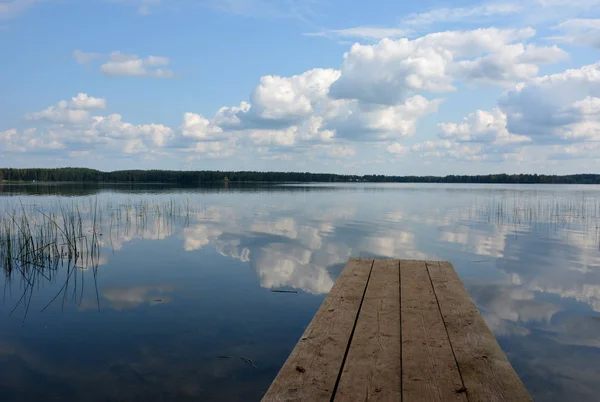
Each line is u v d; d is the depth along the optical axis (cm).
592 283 997
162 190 5575
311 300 838
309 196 4678
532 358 589
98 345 625
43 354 597
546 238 1694
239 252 1348
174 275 1045
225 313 759
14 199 3400
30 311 782
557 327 705
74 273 1071
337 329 355
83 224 1956
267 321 719
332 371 279
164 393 493
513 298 874
